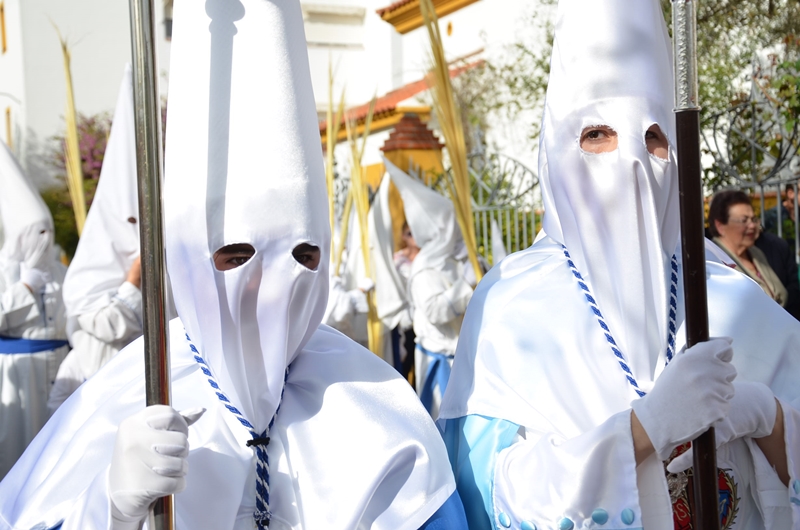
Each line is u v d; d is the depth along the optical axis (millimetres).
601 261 2268
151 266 1849
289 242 2033
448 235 7145
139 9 1833
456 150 6762
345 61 16438
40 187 17625
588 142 2270
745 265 5652
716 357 1947
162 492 1789
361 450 2135
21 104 18203
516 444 2260
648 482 2066
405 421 2223
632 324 2234
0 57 19703
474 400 2361
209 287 2055
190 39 2082
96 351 5414
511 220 9570
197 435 2102
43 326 6145
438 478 2168
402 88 13516
